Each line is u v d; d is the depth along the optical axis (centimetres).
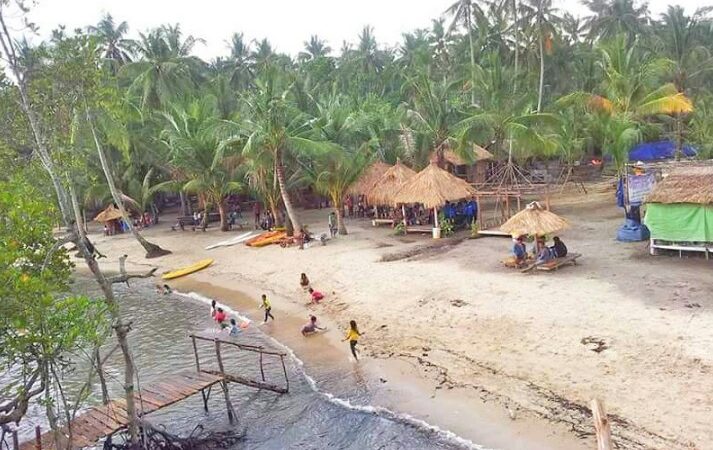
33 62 1562
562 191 4353
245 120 3606
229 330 2294
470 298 2092
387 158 4206
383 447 1358
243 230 4338
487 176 4566
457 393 1521
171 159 4566
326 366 1838
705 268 2095
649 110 3794
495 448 1266
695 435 1166
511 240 2959
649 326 1619
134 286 3225
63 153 1667
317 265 2938
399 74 7231
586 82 5891
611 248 2539
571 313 1797
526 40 5522
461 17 5338
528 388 1469
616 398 1343
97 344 1152
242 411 1655
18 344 998
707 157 3847
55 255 1220
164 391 1559
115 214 4738
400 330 1978
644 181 2617
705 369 1366
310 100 4812
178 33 6284
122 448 1391
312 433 1477
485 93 3953
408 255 2864
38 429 1252
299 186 4166
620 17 6512
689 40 5462
